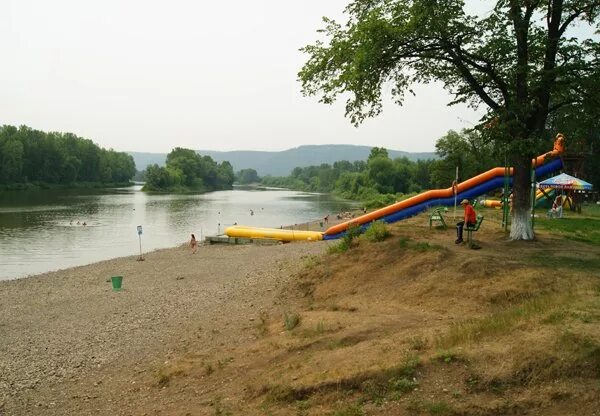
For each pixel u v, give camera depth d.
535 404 6.51
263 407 7.97
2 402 10.48
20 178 118.81
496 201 43.62
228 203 99.69
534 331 8.20
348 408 7.14
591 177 56.31
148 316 16.95
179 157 174.62
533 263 13.70
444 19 16.25
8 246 39.78
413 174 126.81
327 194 153.25
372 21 16.25
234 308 16.92
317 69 17.86
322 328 11.63
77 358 13.06
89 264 31.00
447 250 15.46
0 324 16.81
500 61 17.08
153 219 62.94
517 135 16.42
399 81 19.81
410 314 11.74
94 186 149.50
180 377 10.77
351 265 16.92
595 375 6.80
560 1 16.45
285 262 25.31
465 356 7.77
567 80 16.28
